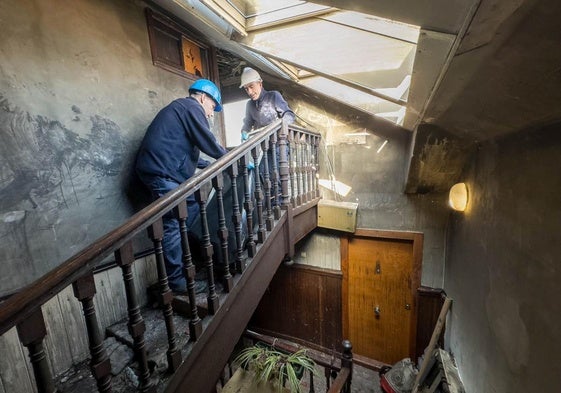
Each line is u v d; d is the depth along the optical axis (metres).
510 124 1.21
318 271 3.25
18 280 1.13
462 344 1.97
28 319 0.61
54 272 0.66
